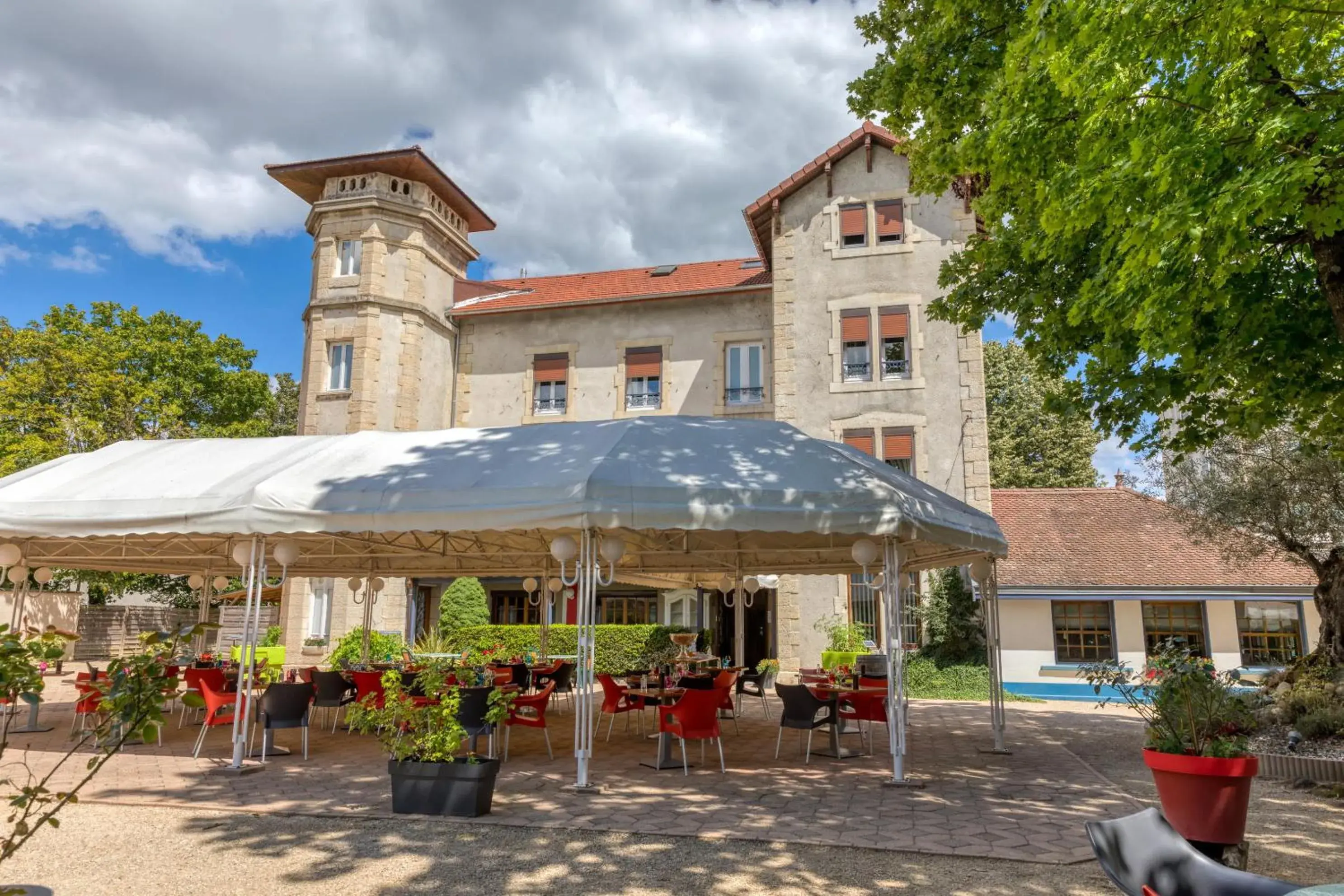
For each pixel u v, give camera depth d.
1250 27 4.84
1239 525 13.38
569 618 24.48
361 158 21.56
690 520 7.60
